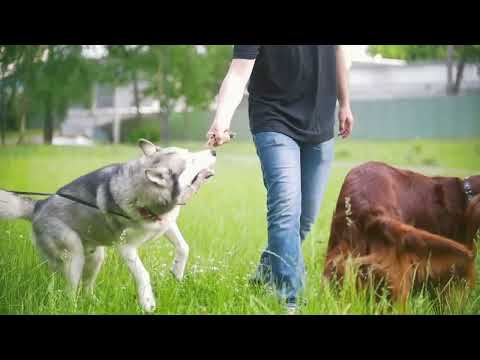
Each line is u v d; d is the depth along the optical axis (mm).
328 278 3664
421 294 3516
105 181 3902
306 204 3893
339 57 3977
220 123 3523
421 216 3719
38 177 8617
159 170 3727
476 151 13547
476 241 4047
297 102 3660
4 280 4023
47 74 13156
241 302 3803
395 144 15656
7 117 13812
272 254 3611
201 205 6699
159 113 19938
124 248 3877
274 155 3604
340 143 16375
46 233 3920
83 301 3887
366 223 3574
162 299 3877
